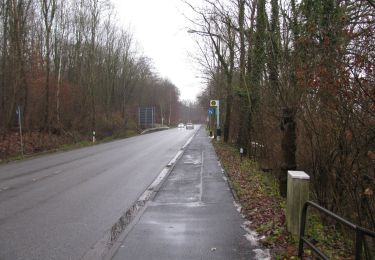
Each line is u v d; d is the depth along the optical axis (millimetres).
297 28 9430
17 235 7855
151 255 6602
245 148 22016
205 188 13227
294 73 9273
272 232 7555
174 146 34500
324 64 7113
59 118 40969
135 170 18094
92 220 9023
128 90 75812
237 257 6434
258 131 17375
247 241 7285
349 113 7070
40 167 19516
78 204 10758
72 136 40156
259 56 13352
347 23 6949
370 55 6344
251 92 17047
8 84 34688
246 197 11258
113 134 54938
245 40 16281
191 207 10312
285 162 10266
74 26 46281
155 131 82812
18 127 34844
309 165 9961
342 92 6730
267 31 10969
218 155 25344
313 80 7297
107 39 61812
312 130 8781
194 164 20438
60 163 21219
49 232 8055
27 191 12766
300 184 7078
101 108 57781
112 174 16766
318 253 5215
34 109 39000
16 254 6754
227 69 28281
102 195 12062
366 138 6992
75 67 50875
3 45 34000
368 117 6707
